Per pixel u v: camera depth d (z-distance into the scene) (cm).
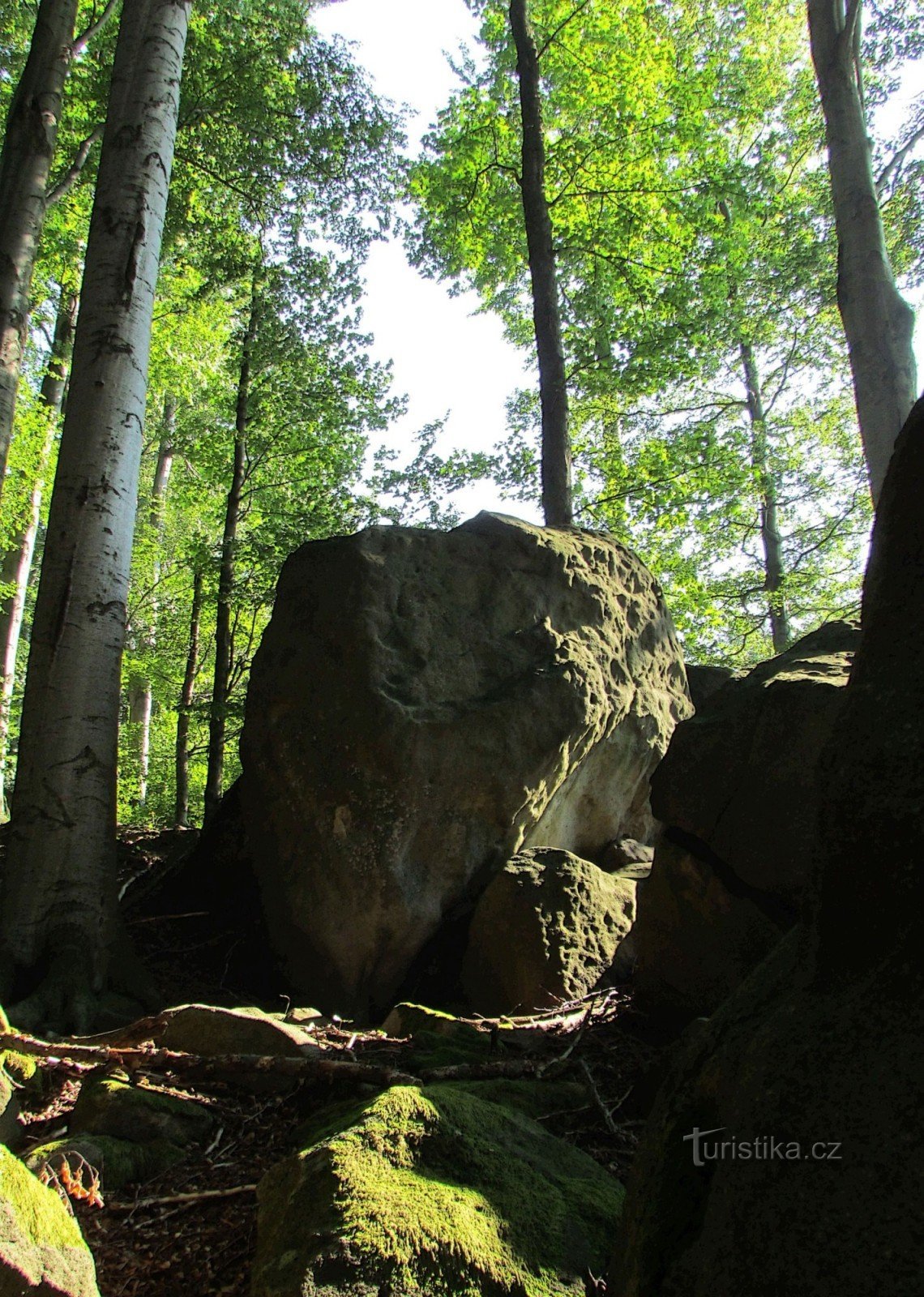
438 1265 200
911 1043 141
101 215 625
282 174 1257
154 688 1762
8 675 1470
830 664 408
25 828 519
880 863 155
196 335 1819
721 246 1196
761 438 1616
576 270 1385
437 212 1369
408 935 527
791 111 1661
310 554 592
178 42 671
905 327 749
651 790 429
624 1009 438
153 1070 362
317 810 530
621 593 685
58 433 1600
